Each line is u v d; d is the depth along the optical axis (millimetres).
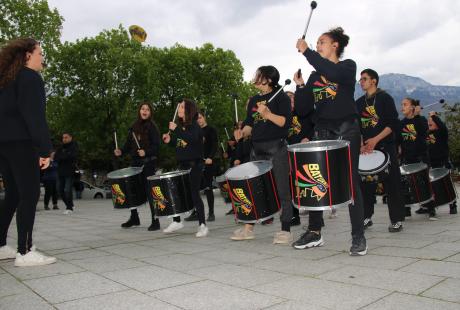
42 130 3307
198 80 25797
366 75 4844
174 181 5082
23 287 2695
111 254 3859
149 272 3047
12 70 3293
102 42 21422
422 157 6113
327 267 3016
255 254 3646
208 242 4469
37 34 18797
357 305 2158
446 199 5680
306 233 3865
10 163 3406
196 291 2514
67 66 21297
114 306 2273
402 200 4621
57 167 10461
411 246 3660
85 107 21641
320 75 3725
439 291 2324
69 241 4812
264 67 4379
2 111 3307
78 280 2844
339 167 3291
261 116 4297
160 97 24453
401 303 2158
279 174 4207
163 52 25641
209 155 6570
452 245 3619
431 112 6844
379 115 4727
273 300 2295
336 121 3588
